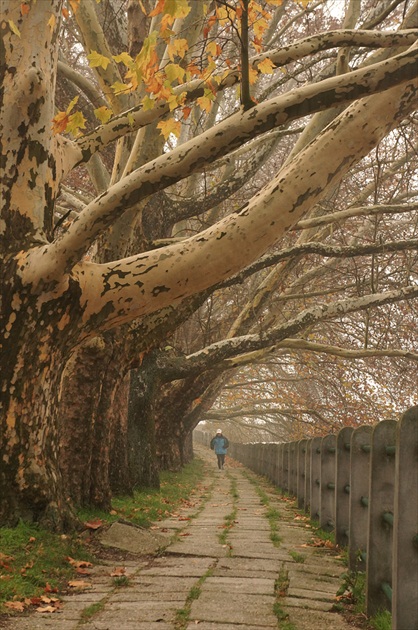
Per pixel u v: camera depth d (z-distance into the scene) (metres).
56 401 8.18
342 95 6.10
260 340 16.52
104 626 4.89
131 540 8.36
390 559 5.34
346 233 20.52
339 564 7.96
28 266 7.46
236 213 7.29
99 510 10.84
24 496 7.68
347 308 15.62
